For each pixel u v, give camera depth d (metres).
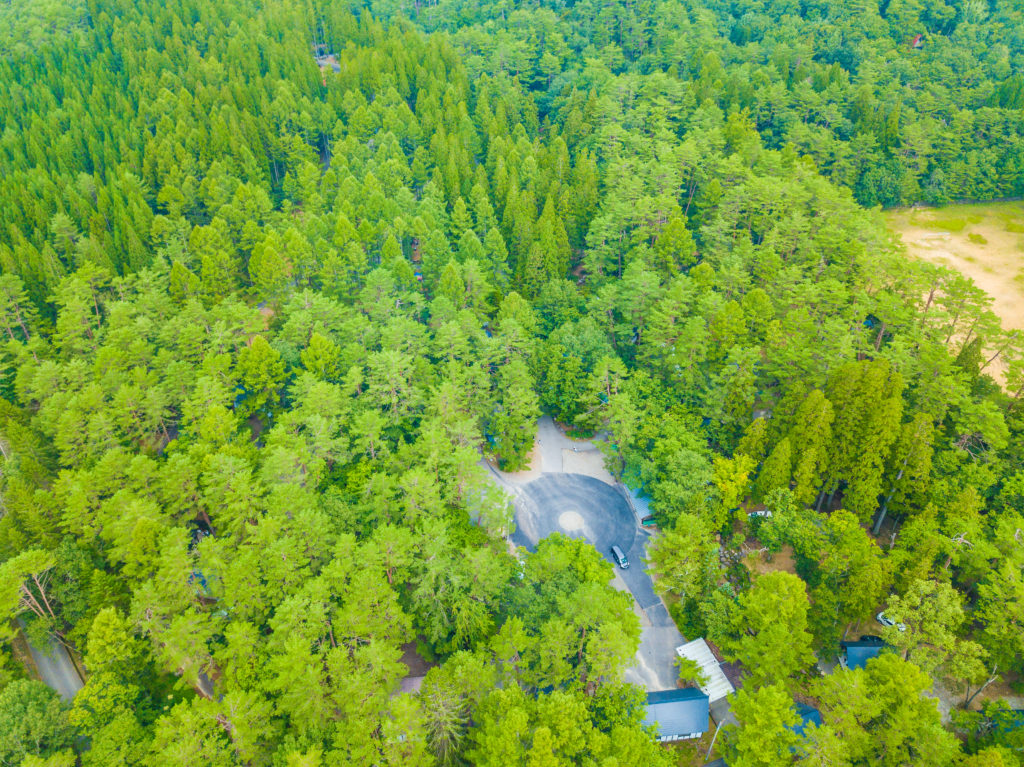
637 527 87.38
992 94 164.50
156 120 158.25
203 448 79.12
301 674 58.31
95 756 57.59
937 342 94.94
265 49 182.25
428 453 80.00
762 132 161.00
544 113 183.12
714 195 125.88
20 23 196.75
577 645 62.28
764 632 63.12
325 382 86.31
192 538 79.56
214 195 132.00
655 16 196.50
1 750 58.06
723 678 68.25
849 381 79.38
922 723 53.72
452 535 73.75
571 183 138.12
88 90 169.12
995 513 76.19
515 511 89.44
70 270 120.38
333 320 102.69
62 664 72.50
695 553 72.44
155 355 102.31
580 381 97.06
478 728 59.12
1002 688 66.38
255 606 65.12
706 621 68.75
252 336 100.31
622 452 88.81
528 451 96.94
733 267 103.62
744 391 87.44
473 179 139.62
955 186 156.38
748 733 55.47
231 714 56.25
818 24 190.25
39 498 75.88
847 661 67.94
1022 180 156.25
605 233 116.00
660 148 139.12
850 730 54.94
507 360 100.31
